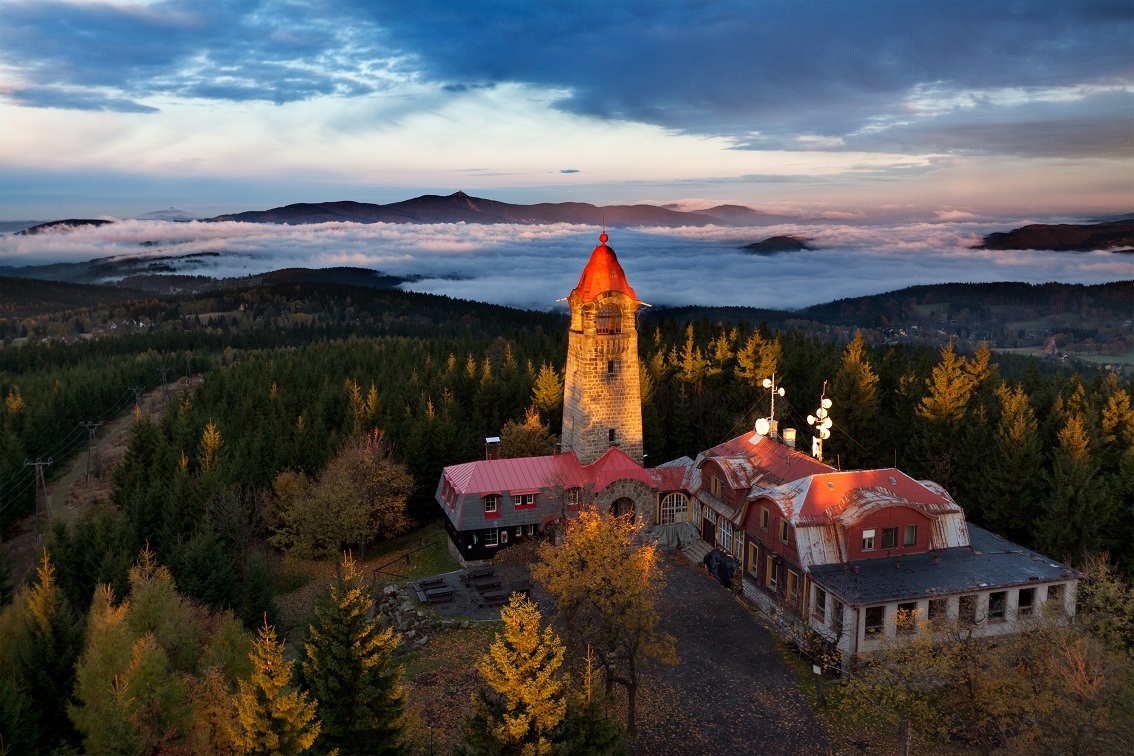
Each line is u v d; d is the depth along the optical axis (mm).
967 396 79688
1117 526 59969
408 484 81250
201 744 33000
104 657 40531
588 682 32781
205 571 59906
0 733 38938
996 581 49531
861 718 44219
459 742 41625
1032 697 35531
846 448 85562
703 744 42438
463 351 161500
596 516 48156
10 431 111562
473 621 56594
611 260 76188
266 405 114750
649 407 92875
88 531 66875
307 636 36219
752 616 57031
